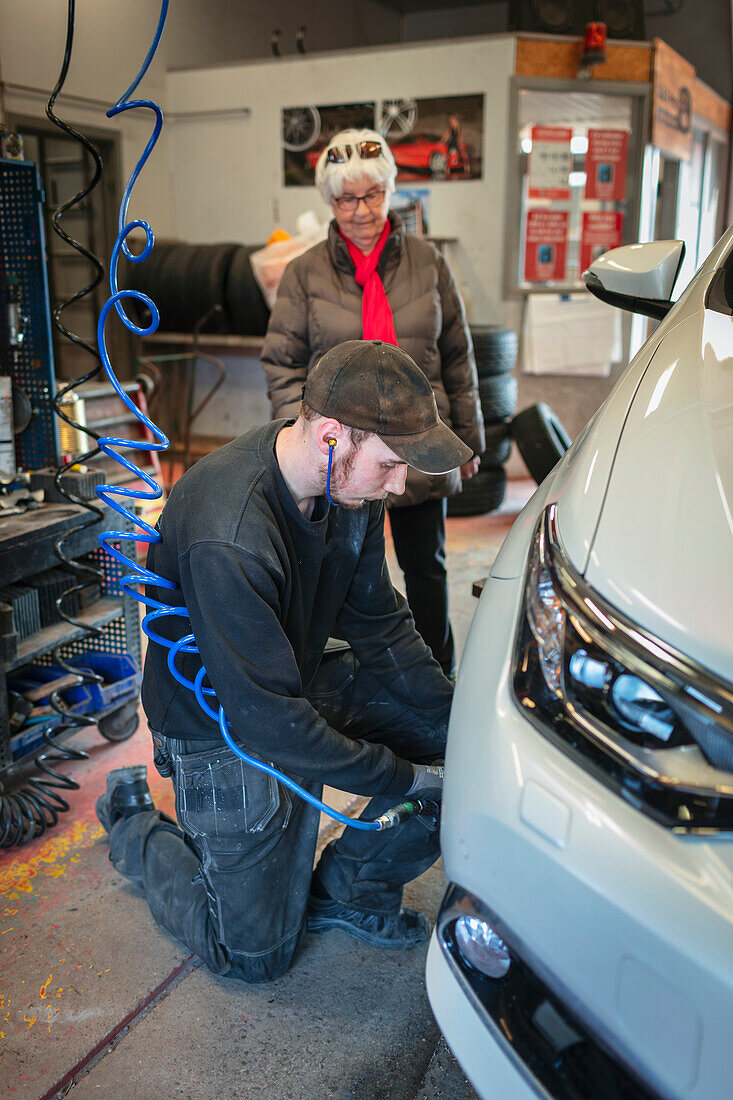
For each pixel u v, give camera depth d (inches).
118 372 271.6
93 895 76.2
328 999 64.5
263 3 326.6
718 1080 32.6
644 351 56.6
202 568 51.3
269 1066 58.5
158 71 271.4
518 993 40.5
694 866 33.8
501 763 39.7
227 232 273.6
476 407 107.2
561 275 245.0
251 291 232.5
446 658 108.4
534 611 42.5
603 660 38.5
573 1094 38.0
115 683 98.5
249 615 51.1
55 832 85.1
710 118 334.6
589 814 36.1
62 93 242.7
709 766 35.2
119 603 100.7
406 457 49.4
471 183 238.2
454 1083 57.3
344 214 96.7
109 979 66.4
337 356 50.8
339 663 69.7
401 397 49.6
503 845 38.9
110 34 255.4
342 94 246.8
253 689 51.4
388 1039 60.9
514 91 229.3
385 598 66.3
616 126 241.4
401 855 65.6
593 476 46.6
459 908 41.9
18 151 93.9
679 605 38.3
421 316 99.3
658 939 33.6
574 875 36.0
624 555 41.1
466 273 244.5
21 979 66.2
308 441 51.8
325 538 58.9
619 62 237.9
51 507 92.7
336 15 382.3
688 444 44.8
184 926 65.8
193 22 288.7
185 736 59.8
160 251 251.4
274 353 103.3
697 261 354.9
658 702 36.7
